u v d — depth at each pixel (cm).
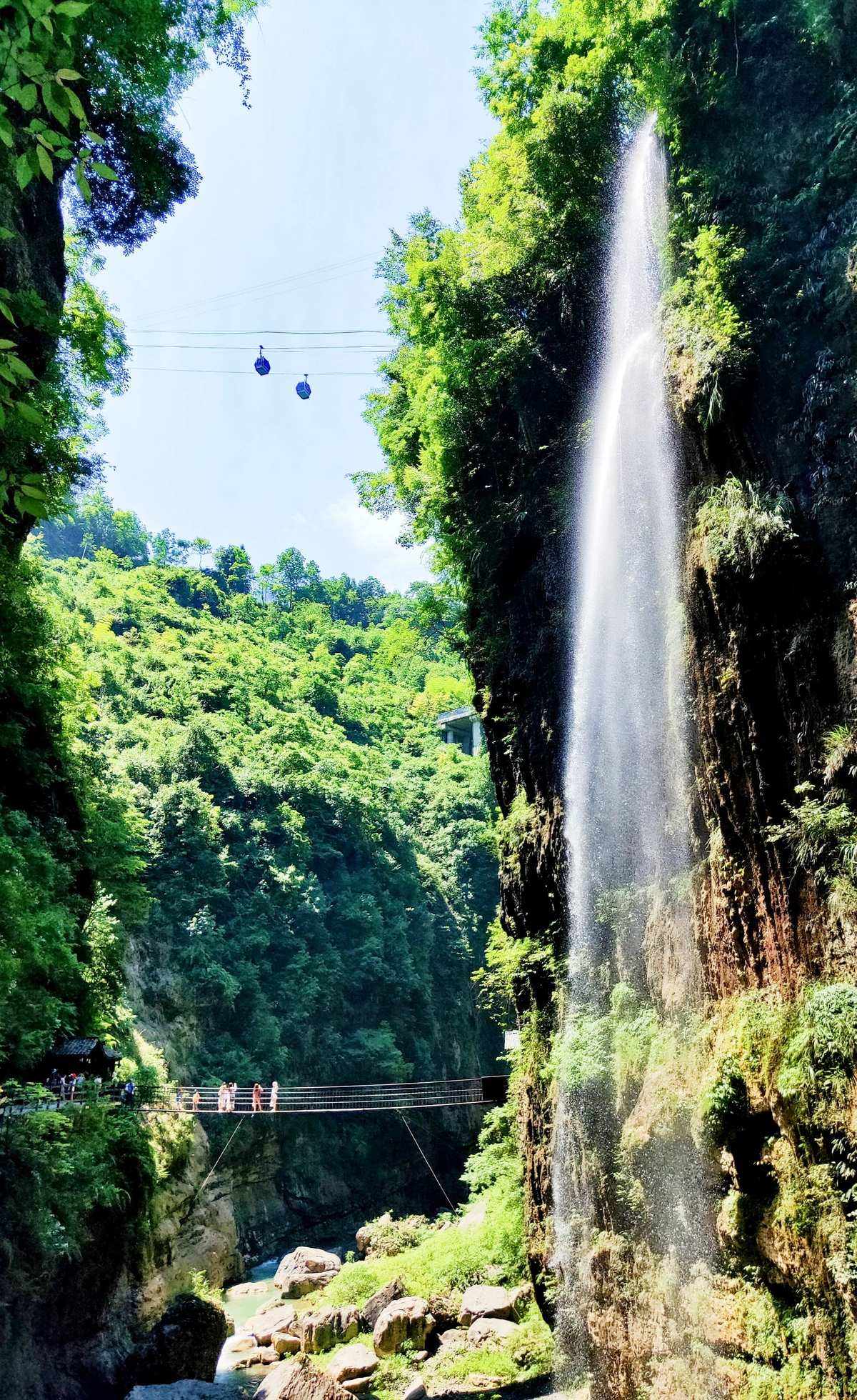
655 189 1573
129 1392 1848
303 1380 1964
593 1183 1525
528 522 2017
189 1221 3625
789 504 1152
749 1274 1097
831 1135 960
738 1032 1148
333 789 6925
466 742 10494
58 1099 1997
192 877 5322
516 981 2247
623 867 1608
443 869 7925
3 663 2348
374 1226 3994
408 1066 5869
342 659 13225
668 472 1445
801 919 1088
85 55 2120
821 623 1115
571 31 1870
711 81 1372
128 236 2680
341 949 6175
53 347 2283
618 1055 1465
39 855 2116
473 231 2139
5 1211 1689
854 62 1180
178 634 9369
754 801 1188
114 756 5756
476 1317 2452
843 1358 920
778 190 1276
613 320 1764
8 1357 1702
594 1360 1479
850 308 1107
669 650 1416
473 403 2123
